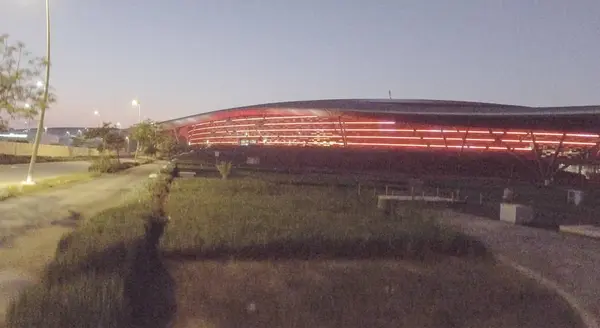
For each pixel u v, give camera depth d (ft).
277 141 371.15
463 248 47.50
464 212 80.38
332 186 124.26
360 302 31.96
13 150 219.61
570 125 202.39
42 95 81.82
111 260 31.60
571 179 208.33
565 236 59.16
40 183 97.45
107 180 122.31
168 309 28.76
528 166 236.22
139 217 50.44
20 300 24.12
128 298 26.04
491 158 243.81
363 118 277.85
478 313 31.68
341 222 56.85
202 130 484.74
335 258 43.27
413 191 101.81
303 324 28.02
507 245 52.39
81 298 23.73
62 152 277.85
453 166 254.88
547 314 32.09
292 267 39.32
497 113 212.43
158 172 149.59
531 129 215.51
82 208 66.59
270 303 30.96
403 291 34.71
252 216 59.00
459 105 274.57
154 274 35.06
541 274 41.45
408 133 270.26
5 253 38.40
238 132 415.64
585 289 38.06
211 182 114.93
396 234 48.14
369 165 270.67
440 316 30.45
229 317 28.37
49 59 90.79
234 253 41.11
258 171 201.05
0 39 73.31
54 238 44.88
